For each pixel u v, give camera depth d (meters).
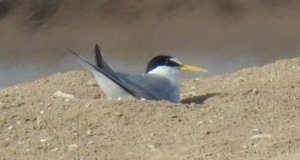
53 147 12.48
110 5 27.67
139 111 13.33
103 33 26.47
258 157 11.88
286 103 13.84
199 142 12.46
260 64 23.75
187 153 12.10
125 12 27.44
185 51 24.92
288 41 25.53
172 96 14.55
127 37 26.08
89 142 12.59
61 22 27.03
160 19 27.11
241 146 12.29
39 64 24.34
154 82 14.48
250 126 12.96
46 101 13.91
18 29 26.56
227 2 27.55
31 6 27.34
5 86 22.55
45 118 13.29
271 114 13.39
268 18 26.89
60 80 15.64
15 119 13.31
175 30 26.44
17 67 24.00
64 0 27.62
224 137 12.60
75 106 13.55
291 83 14.87
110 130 12.93
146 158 12.03
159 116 13.23
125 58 24.52
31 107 13.70
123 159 12.02
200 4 27.62
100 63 14.09
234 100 14.06
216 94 14.59
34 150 12.38
